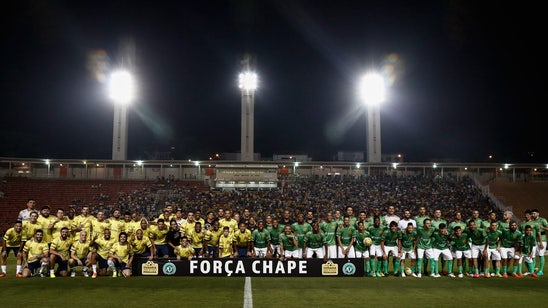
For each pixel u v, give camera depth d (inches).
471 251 598.5
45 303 393.1
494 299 424.2
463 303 404.2
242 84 2005.4
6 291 452.1
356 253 605.6
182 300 408.2
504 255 596.7
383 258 598.5
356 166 2000.5
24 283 506.3
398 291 461.1
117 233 609.6
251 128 1999.3
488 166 1977.1
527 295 446.0
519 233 601.3
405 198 1775.3
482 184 1964.8
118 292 447.2
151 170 1998.0
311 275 559.8
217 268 557.6
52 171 1942.7
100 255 575.5
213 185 1923.0
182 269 558.9
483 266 615.5
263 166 1903.3
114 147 1972.2
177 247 607.8
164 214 658.8
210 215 661.9
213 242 639.8
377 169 2043.6
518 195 1839.3
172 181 1937.7
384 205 1696.6
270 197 1787.6
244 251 633.0
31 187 1809.8
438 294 446.6
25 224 592.4
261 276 557.0
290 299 415.2
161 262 563.8
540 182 1950.1
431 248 593.9
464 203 1734.7
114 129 1980.8
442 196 1798.7
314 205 1696.6
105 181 1909.4
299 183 1918.1
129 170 1990.7
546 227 624.1
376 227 600.1
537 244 625.3
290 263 559.2
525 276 594.6
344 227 612.1
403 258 597.9
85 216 631.8
